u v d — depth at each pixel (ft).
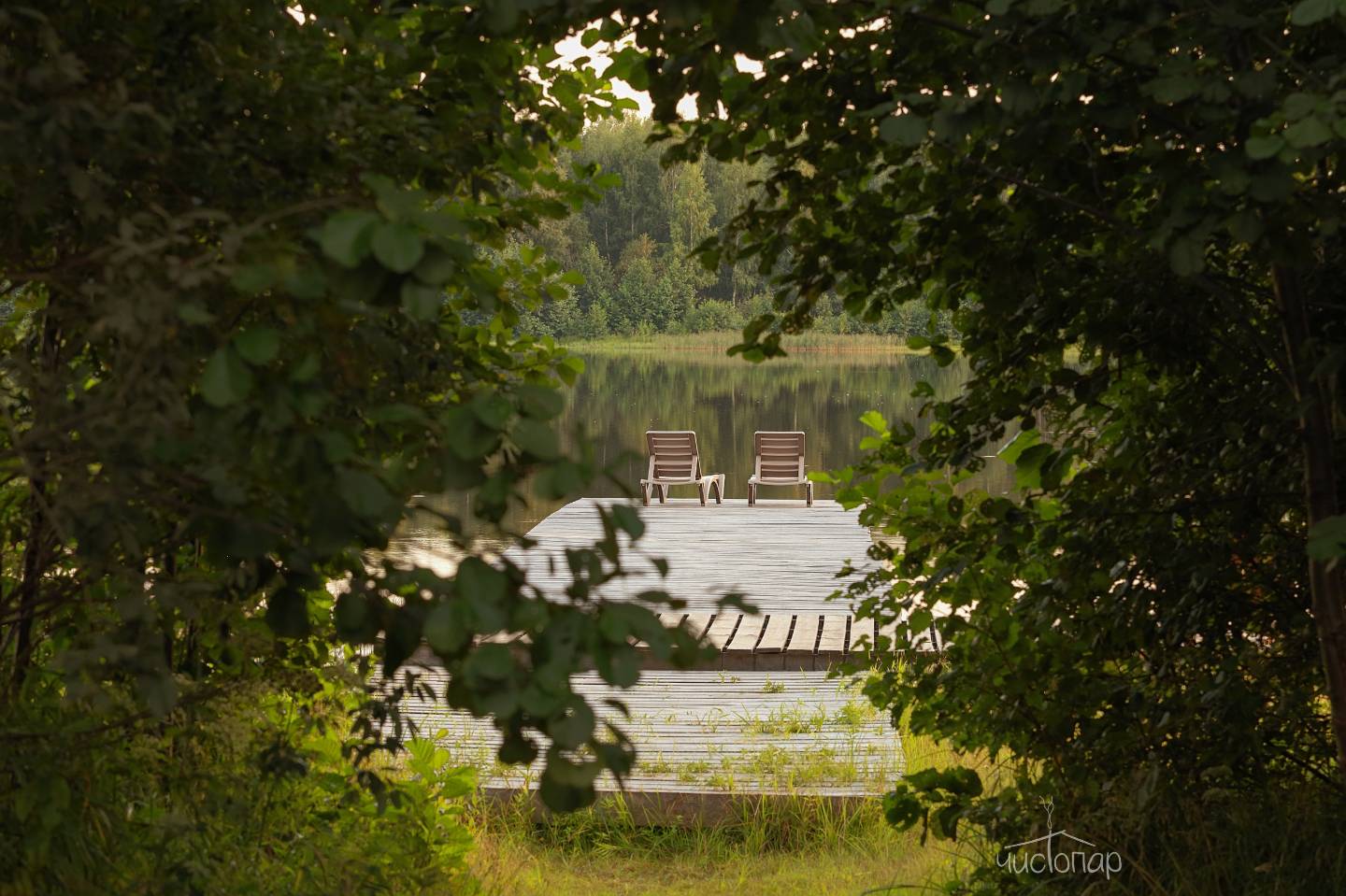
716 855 20.25
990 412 12.59
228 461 5.18
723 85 9.80
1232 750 11.88
